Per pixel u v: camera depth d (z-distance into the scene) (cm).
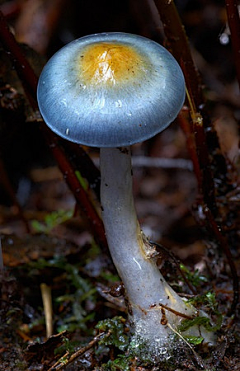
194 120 37
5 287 40
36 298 44
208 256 42
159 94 31
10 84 40
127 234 34
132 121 31
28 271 44
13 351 38
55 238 47
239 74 39
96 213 40
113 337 36
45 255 45
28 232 47
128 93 31
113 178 34
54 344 38
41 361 38
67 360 36
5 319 40
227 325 38
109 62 31
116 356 37
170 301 35
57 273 44
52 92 32
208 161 38
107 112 31
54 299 44
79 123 31
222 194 42
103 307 42
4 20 36
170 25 37
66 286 44
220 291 40
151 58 32
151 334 35
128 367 35
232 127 51
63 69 32
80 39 33
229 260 37
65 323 42
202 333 36
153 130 31
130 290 35
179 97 32
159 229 51
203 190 39
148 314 35
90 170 40
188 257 47
